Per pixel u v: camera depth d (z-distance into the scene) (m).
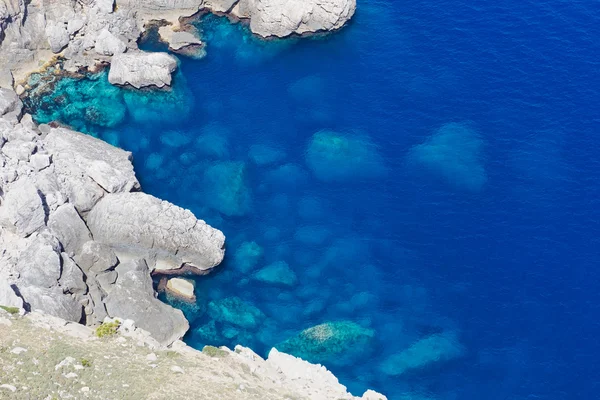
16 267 102.12
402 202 119.75
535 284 110.12
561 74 134.12
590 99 130.50
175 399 82.75
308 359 104.25
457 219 117.44
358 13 146.00
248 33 143.25
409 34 142.12
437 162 123.56
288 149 126.62
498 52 137.88
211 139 127.56
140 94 132.75
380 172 123.25
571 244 113.88
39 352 86.12
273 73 137.62
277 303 109.75
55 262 101.06
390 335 106.44
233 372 92.62
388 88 134.38
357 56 139.62
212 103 132.88
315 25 141.88
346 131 128.50
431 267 112.62
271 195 121.06
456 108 130.75
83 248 106.31
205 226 111.75
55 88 131.75
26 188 105.94
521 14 143.25
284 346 105.31
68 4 135.25
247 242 115.81
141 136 127.69
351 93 134.12
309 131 129.00
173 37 139.25
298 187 121.94
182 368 89.75
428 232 116.25
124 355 90.31
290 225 117.75
